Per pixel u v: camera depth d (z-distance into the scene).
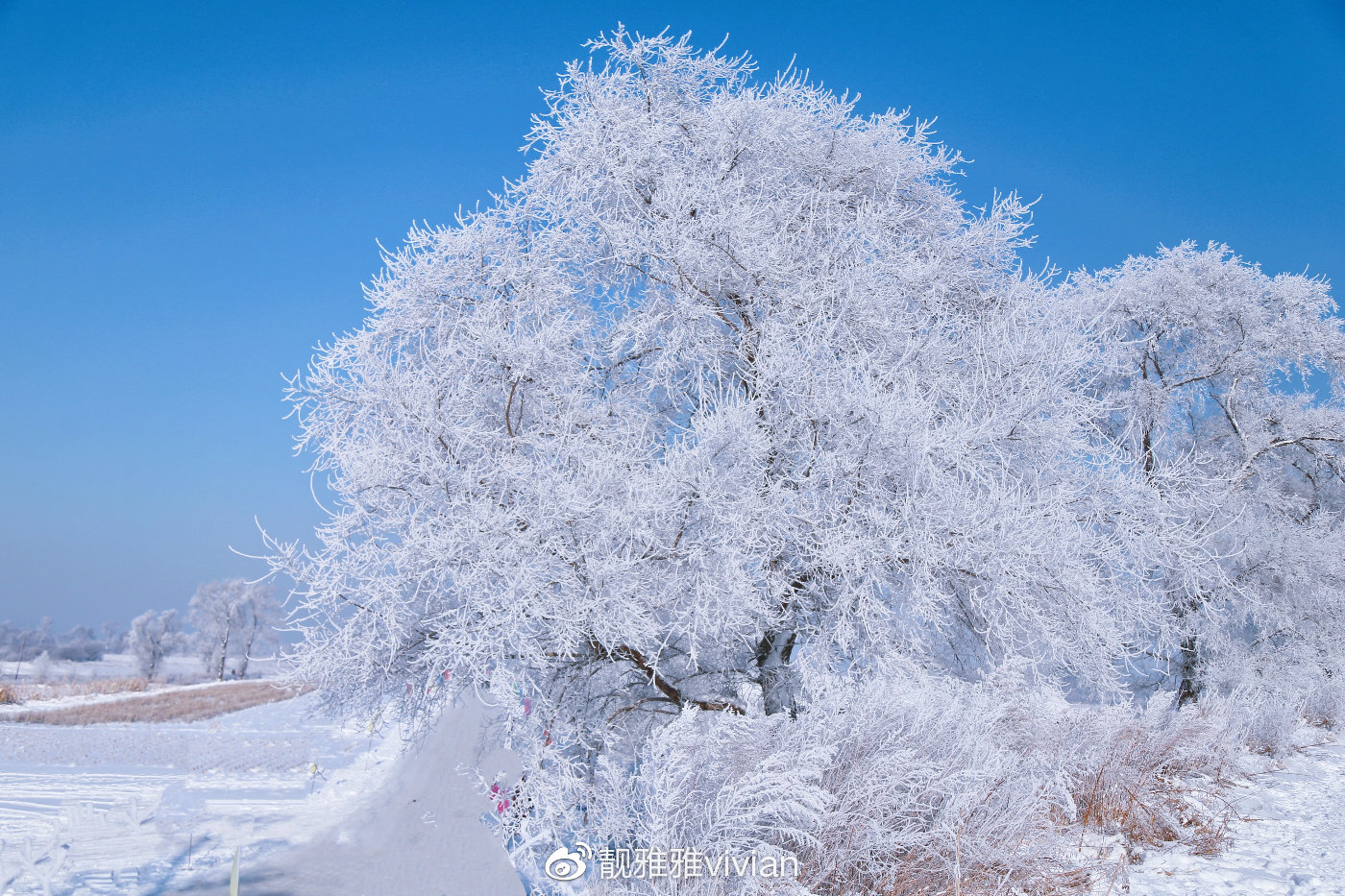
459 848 6.03
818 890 4.64
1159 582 8.73
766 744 5.06
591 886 4.75
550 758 6.37
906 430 6.50
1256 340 15.61
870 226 8.44
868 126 9.09
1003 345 7.68
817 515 6.68
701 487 6.17
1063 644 6.75
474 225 7.72
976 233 9.14
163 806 8.80
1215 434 16.17
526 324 7.74
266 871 5.73
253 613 63.50
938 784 5.01
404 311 7.66
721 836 4.55
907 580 6.64
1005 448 7.35
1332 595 13.05
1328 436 15.81
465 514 6.26
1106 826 6.16
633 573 6.15
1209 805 6.93
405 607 6.50
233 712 26.77
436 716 7.33
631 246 7.82
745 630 7.28
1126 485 7.90
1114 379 15.04
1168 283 15.66
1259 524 13.69
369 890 5.09
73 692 37.78
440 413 6.86
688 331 7.59
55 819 8.24
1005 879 4.81
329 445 6.94
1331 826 6.51
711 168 8.40
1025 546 6.34
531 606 5.98
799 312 7.77
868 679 6.14
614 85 8.60
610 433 7.16
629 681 8.20
